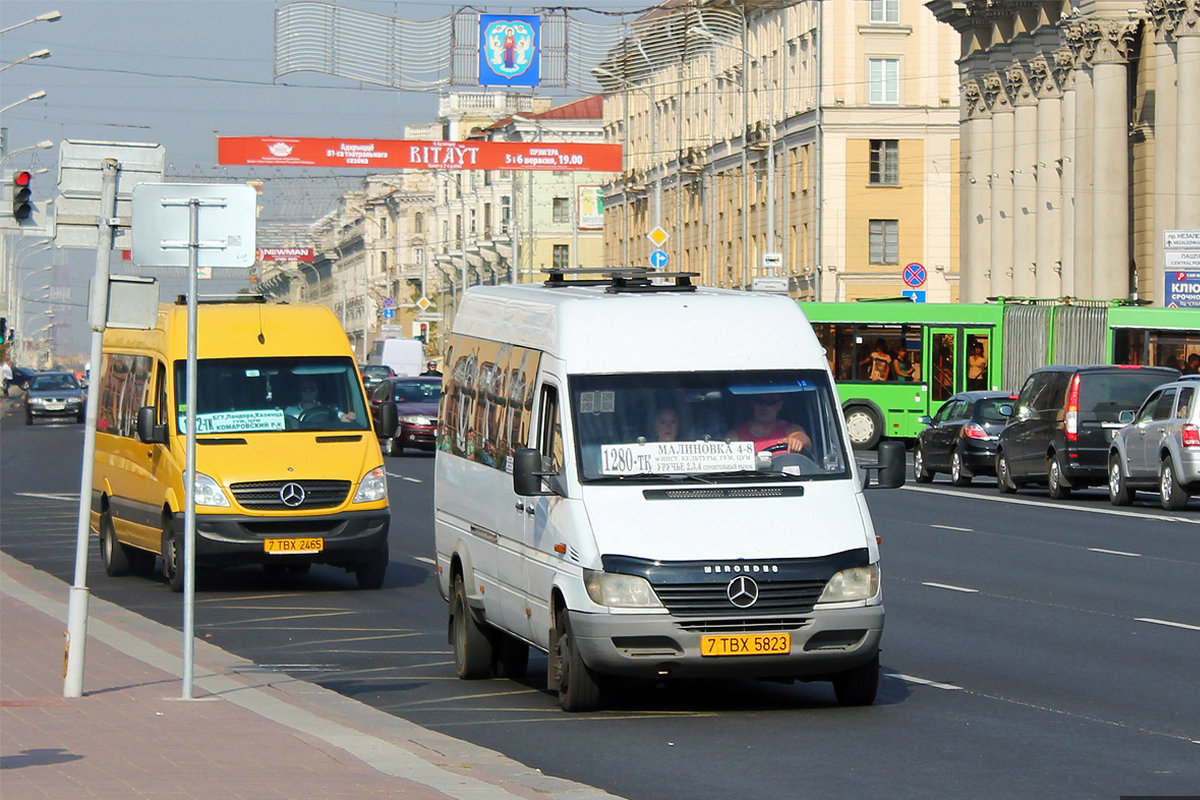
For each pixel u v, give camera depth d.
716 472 27.91
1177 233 96.31
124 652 33.75
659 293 30.36
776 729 26.17
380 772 21.86
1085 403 72.88
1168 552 52.59
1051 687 29.52
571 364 28.73
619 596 26.28
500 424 30.97
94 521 52.97
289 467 45.38
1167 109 121.50
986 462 81.69
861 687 27.64
